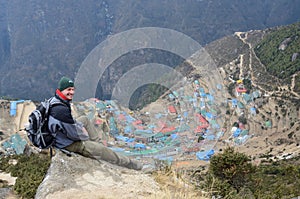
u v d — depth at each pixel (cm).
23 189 1153
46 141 404
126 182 434
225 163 825
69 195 407
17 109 4656
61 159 439
